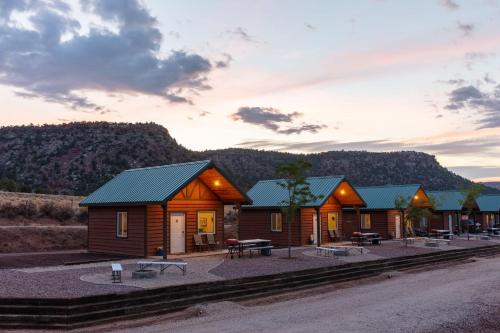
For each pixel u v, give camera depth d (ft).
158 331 38.11
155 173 90.17
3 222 129.08
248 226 117.19
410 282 67.67
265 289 56.70
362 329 38.32
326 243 113.29
